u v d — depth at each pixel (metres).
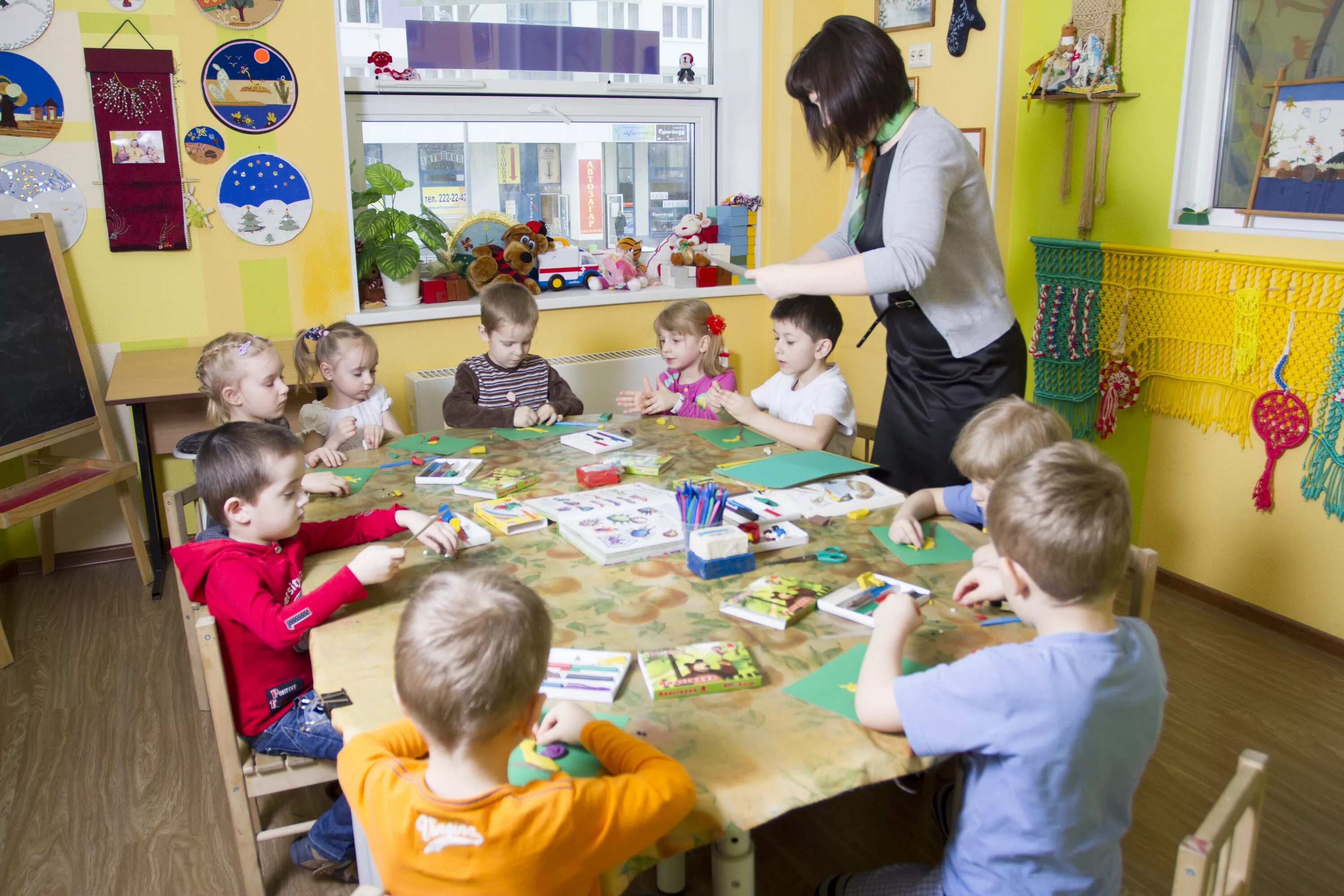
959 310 1.96
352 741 0.99
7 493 2.60
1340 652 2.44
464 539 1.51
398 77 3.24
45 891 1.69
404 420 3.29
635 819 0.88
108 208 2.87
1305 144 2.39
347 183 3.07
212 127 2.91
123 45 2.79
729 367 3.24
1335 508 2.39
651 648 1.19
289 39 2.92
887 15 3.39
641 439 2.10
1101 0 2.71
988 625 1.23
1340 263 2.29
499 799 0.86
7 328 2.65
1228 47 2.52
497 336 2.48
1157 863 1.73
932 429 2.06
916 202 1.72
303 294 3.11
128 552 3.16
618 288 3.58
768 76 3.66
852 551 1.48
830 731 1.02
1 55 2.69
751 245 3.79
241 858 1.54
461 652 0.84
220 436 1.41
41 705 2.29
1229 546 2.67
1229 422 2.59
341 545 1.55
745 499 1.67
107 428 2.94
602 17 3.56
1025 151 3.01
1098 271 2.83
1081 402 2.96
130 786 1.98
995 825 1.01
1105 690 0.97
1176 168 2.63
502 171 3.53
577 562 1.45
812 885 1.70
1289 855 1.75
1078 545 0.96
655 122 3.73
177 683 2.39
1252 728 2.15
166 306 3.00
